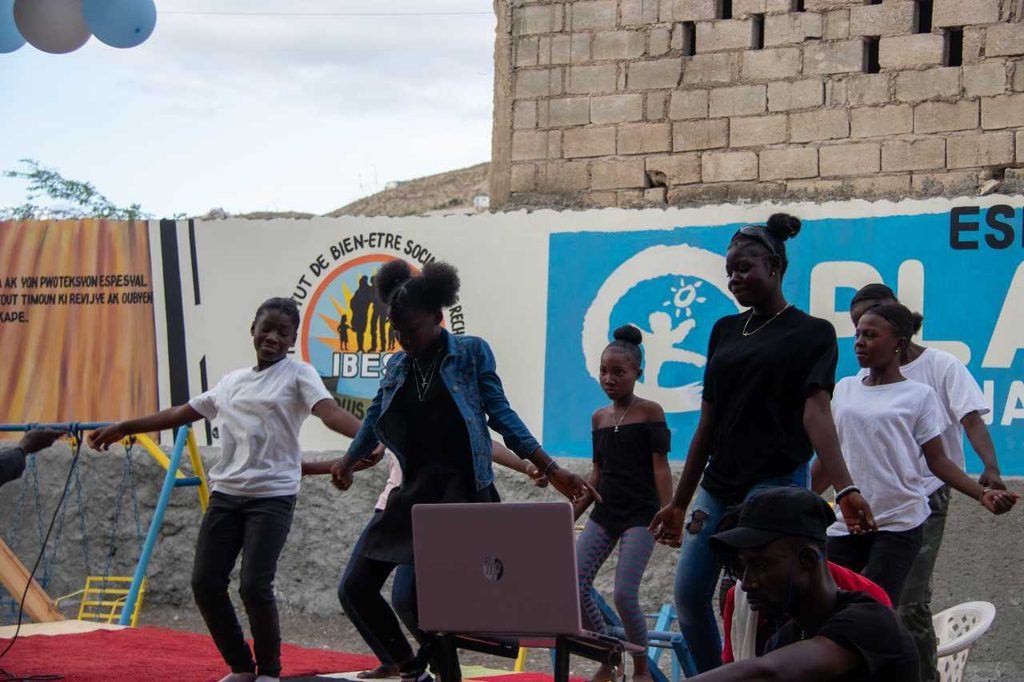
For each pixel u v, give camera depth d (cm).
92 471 1296
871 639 421
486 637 582
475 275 1191
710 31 1358
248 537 775
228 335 1257
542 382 1168
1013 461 1028
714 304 1119
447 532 561
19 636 975
